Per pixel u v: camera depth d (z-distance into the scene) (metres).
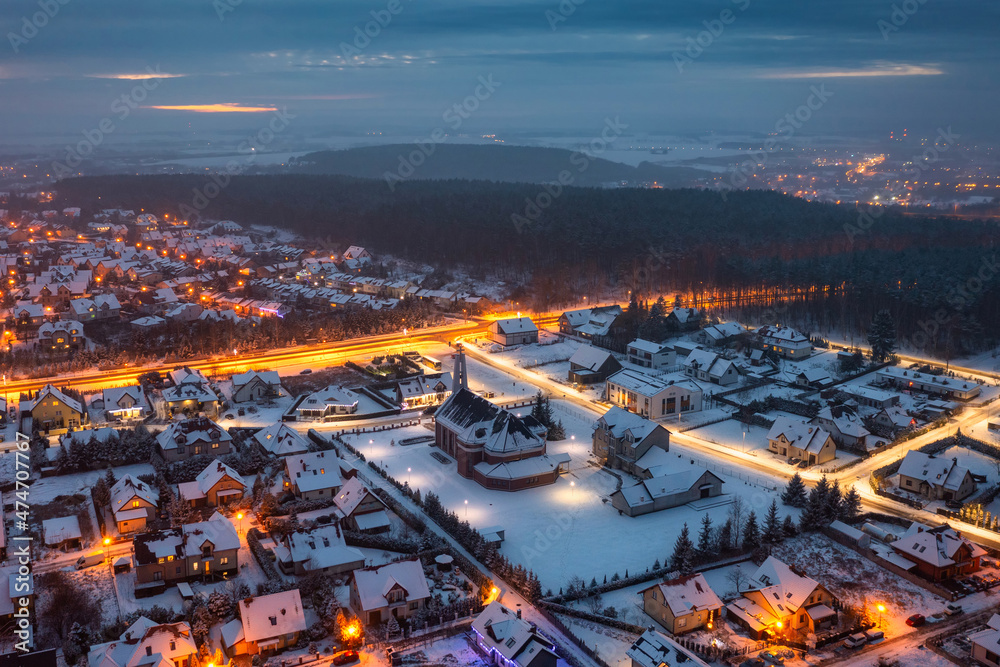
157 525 108.62
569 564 100.00
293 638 83.19
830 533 105.44
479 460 127.75
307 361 197.88
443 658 80.69
